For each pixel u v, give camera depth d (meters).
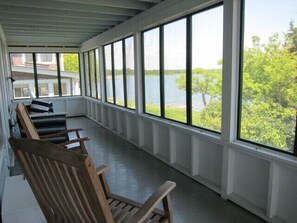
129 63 5.21
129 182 3.34
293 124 2.14
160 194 1.54
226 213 2.57
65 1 3.63
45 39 7.64
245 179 2.69
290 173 2.22
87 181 1.18
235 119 2.69
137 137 5.06
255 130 2.52
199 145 3.35
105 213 1.28
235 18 2.53
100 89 6.83
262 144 2.45
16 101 7.98
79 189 1.27
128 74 5.30
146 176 3.53
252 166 2.59
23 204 2.08
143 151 4.70
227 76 2.65
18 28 5.79
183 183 3.29
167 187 1.62
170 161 3.89
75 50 8.69
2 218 1.98
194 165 3.38
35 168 1.43
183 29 3.44
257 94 2.45
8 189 2.33
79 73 8.90
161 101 4.13
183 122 3.62
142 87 4.74
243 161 2.69
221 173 3.02
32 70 8.34
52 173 1.34
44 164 1.34
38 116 4.59
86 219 1.44
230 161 2.76
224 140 2.77
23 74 8.27
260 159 2.49
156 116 4.35
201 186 3.20
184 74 3.49
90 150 4.79
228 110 2.68
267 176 2.44
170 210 1.77
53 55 8.52
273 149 2.34
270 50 2.29
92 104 7.87
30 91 8.41
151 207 1.44
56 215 1.64
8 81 6.81
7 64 7.38
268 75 2.32
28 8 4.23
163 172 3.67
